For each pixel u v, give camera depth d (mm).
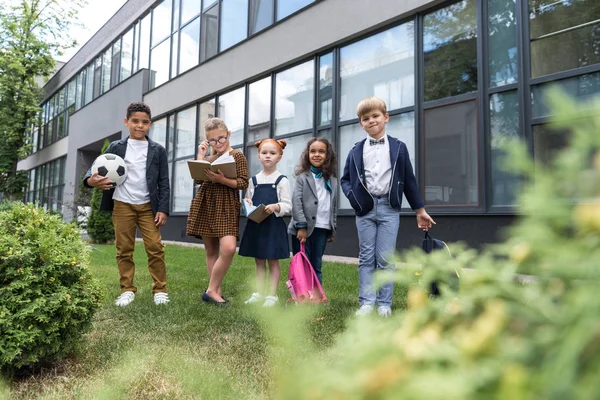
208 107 11312
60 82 20984
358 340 306
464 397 221
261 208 3334
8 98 19344
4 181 19203
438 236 6094
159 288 3492
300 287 3086
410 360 267
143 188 3562
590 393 197
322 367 285
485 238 5609
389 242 3102
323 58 8227
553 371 208
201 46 11492
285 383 276
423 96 6492
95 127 16547
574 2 5051
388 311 2703
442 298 355
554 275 236
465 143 5934
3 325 1768
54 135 21672
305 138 8547
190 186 11742
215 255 3723
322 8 8070
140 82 13727
